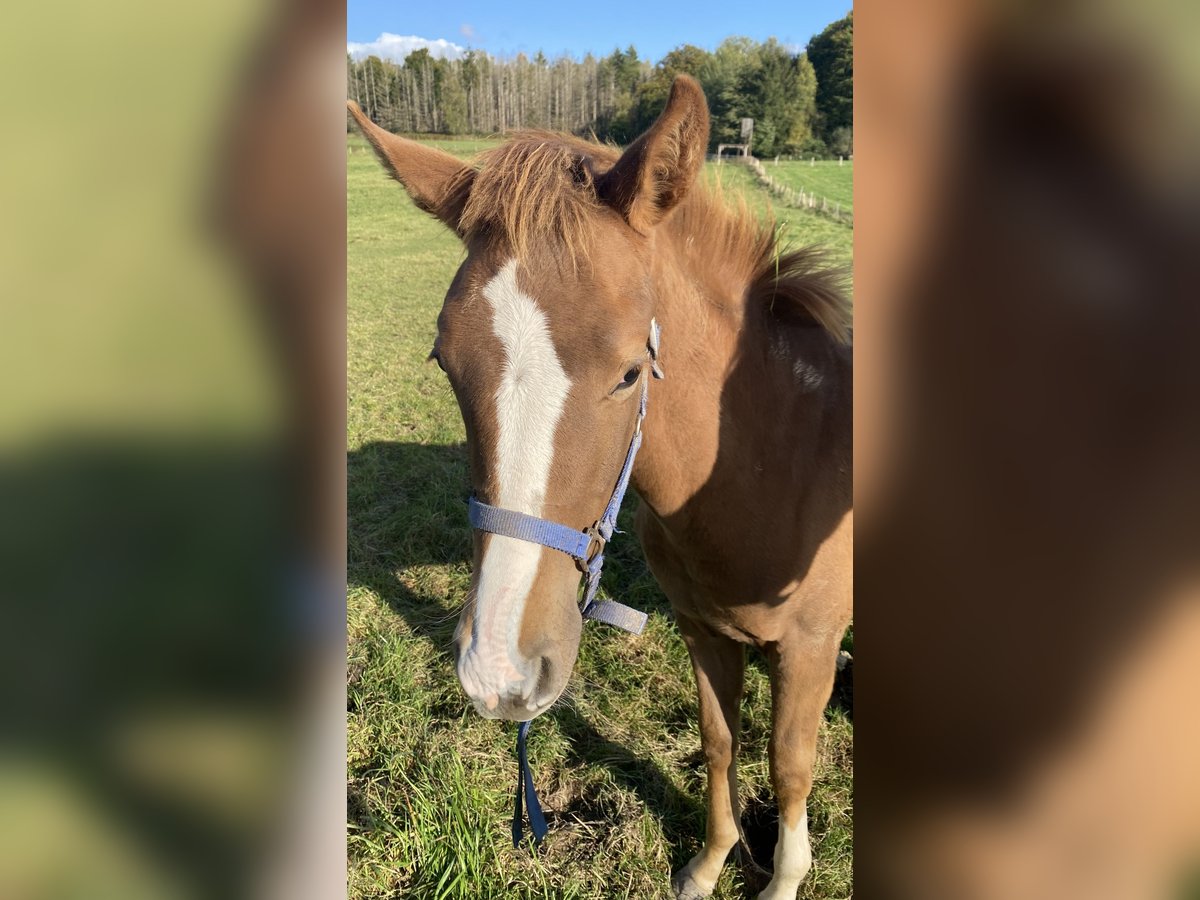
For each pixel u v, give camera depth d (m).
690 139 1.46
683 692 3.12
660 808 2.62
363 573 3.95
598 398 1.38
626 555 4.05
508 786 2.69
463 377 1.39
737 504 1.84
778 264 1.94
